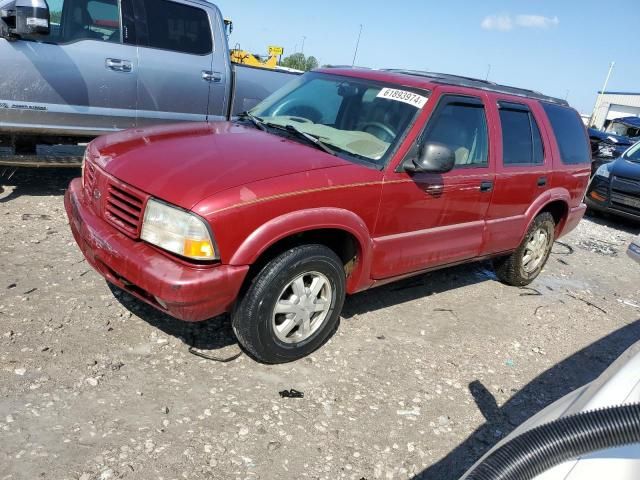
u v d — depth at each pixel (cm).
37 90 571
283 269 337
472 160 464
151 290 309
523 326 511
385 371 386
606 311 592
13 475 250
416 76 465
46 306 388
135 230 327
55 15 577
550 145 557
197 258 306
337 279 372
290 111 464
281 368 366
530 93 568
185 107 687
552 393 404
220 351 371
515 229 530
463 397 376
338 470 290
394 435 324
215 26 700
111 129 636
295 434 308
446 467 307
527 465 151
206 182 318
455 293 556
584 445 150
